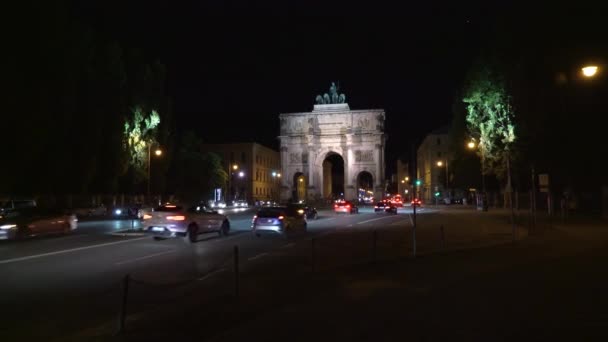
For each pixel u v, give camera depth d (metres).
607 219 40.09
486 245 23.17
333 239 26.50
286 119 106.44
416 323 9.04
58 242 24.11
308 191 103.31
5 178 42.78
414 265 16.66
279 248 22.14
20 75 41.09
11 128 41.41
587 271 14.91
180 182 83.25
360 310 10.11
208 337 8.29
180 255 19.38
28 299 11.48
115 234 28.56
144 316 9.79
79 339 8.30
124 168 58.75
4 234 23.89
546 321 9.08
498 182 74.75
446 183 105.38
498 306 10.36
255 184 119.44
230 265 16.83
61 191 52.12
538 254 19.34
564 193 47.31
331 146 104.56
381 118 102.25
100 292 12.27
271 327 8.83
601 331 8.38
